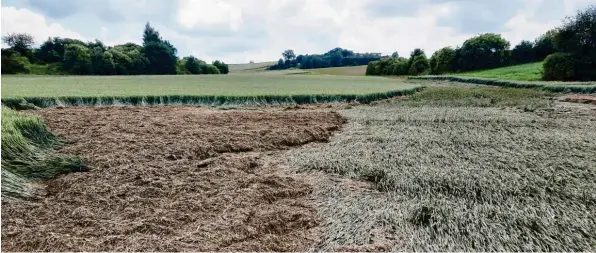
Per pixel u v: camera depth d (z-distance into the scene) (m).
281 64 145.62
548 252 3.94
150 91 19.98
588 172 6.46
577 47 36.69
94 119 11.18
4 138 6.33
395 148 8.20
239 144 8.44
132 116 12.07
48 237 4.00
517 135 9.60
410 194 5.45
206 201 5.06
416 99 19.59
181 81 36.34
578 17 36.53
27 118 7.85
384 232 4.28
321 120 12.12
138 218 4.52
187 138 8.73
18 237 4.00
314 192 5.52
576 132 10.16
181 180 5.95
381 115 13.37
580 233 4.29
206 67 103.25
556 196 5.38
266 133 9.59
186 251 3.78
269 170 6.75
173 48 101.69
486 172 6.33
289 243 4.02
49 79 38.50
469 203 5.12
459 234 4.21
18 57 70.44
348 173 6.45
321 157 7.48
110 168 6.41
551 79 38.03
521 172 6.39
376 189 5.74
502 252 3.91
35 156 6.63
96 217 4.57
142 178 5.96
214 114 12.90
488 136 9.53
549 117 13.11
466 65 71.62
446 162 7.02
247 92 19.84
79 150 7.45
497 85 33.88
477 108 15.54
